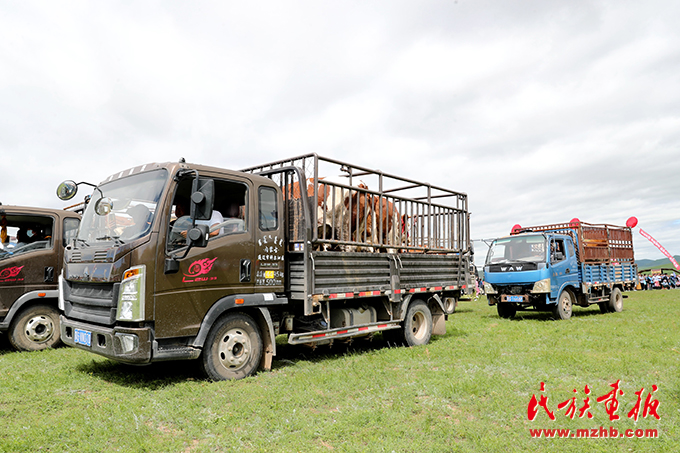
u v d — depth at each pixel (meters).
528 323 11.59
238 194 6.03
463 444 3.62
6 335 7.96
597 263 14.96
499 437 3.71
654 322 11.33
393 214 7.88
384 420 4.11
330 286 6.57
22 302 7.52
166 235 5.18
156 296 5.02
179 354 5.14
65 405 4.58
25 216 7.83
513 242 13.45
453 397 4.81
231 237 5.78
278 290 6.25
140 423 3.99
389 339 8.29
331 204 6.82
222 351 5.56
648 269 32.38
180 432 3.88
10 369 6.16
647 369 6.14
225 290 5.65
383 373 5.84
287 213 6.62
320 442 3.69
